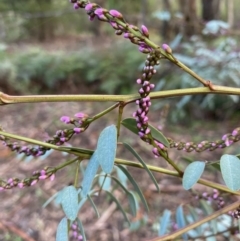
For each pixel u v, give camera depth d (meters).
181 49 0.53
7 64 1.03
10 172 0.52
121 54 1.08
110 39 1.51
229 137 0.13
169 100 0.72
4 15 1.30
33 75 1.08
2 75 1.02
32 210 0.42
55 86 1.10
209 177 0.41
